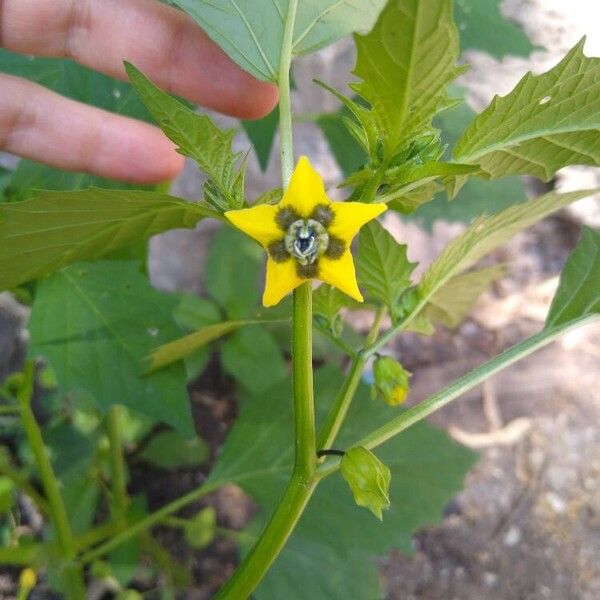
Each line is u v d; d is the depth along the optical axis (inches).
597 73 4.4
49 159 8.0
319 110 13.4
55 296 7.3
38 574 10.6
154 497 11.8
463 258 5.8
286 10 5.4
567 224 14.2
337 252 4.4
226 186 4.9
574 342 13.3
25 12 7.4
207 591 11.2
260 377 11.9
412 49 3.8
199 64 7.5
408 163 4.6
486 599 11.2
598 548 11.6
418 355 13.2
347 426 8.3
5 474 9.7
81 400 11.0
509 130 4.8
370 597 8.7
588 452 12.4
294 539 8.7
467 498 12.0
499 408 12.8
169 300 7.4
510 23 9.2
